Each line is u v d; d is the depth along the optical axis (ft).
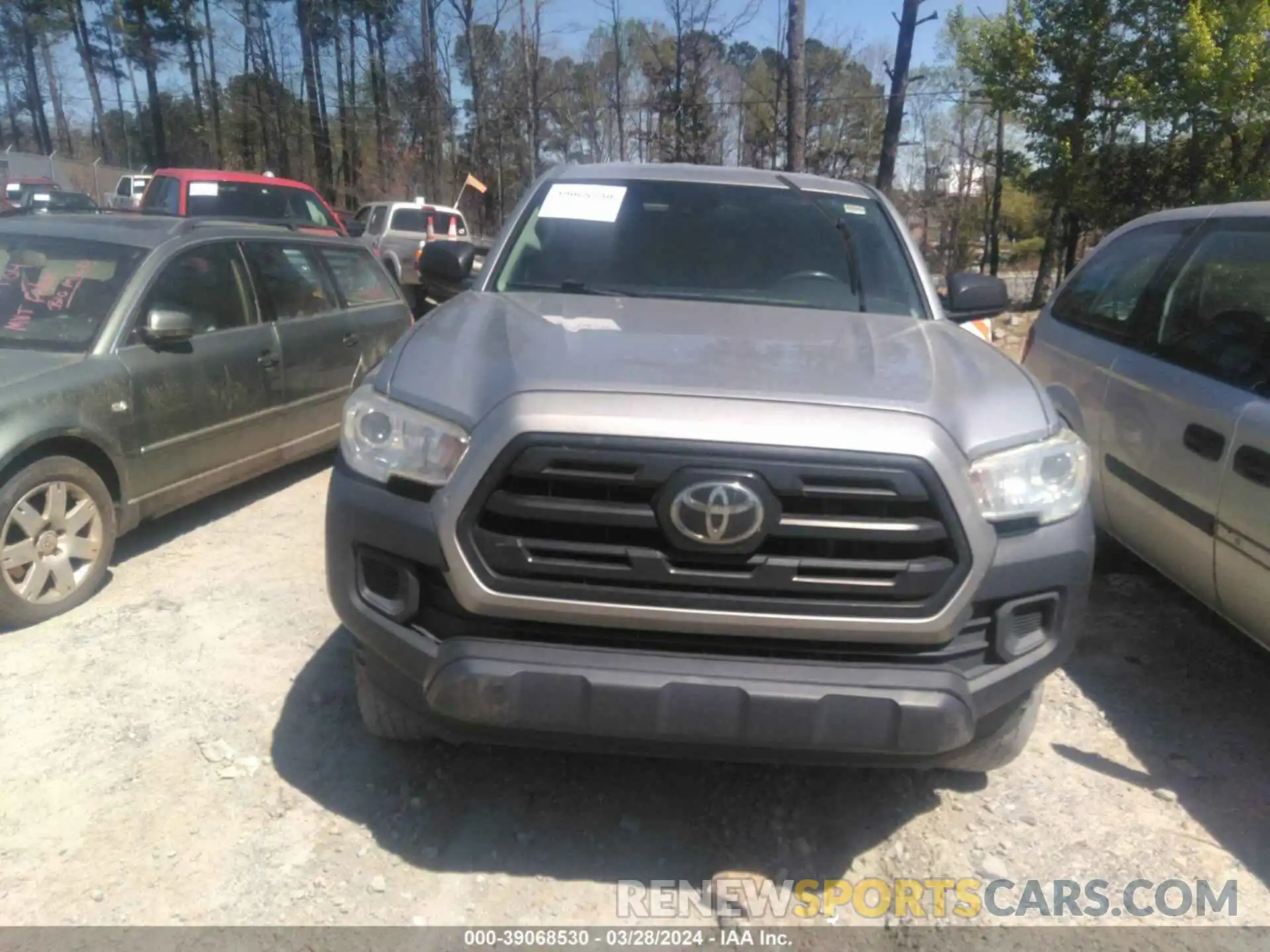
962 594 8.19
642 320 10.61
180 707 11.85
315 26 140.26
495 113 111.24
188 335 16.10
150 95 159.22
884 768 10.52
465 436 8.28
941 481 8.05
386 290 23.47
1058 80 68.54
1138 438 13.70
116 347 15.42
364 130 147.33
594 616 8.10
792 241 13.04
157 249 16.84
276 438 19.07
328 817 10.05
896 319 11.75
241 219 20.11
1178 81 61.52
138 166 193.06
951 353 10.23
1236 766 11.43
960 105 97.55
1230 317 12.82
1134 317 14.97
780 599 8.08
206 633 13.73
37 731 11.30
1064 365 16.29
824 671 8.17
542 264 12.71
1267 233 12.84
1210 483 11.97
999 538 8.48
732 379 8.54
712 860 9.70
